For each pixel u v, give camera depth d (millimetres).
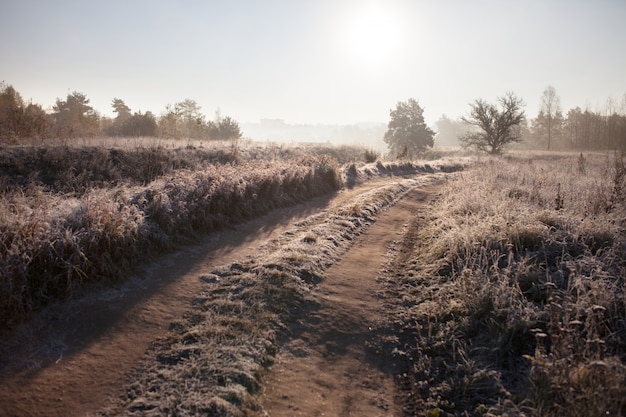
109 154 16781
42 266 5598
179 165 18125
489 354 4887
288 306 6008
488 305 5723
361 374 4809
